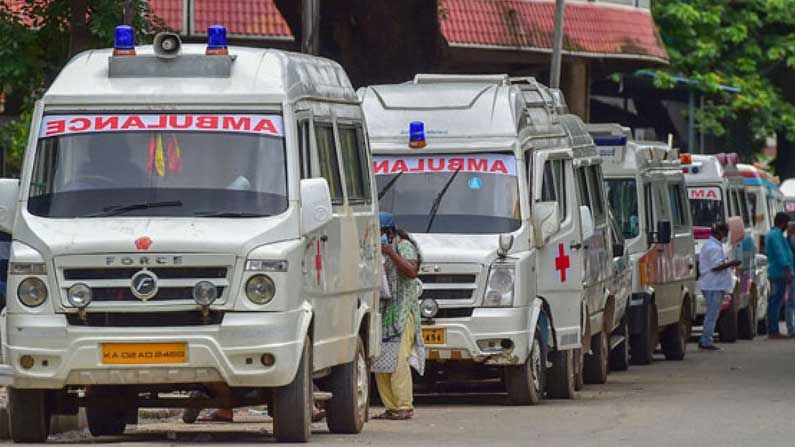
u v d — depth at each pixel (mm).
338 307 35938
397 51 65750
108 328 32531
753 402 47031
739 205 89562
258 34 93062
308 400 33656
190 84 34500
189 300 32406
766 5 135500
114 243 32531
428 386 54094
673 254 71250
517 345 45688
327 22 66062
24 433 34375
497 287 45781
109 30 49125
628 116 131375
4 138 72875
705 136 140250
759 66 139375
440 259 45844
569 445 34000
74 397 34625
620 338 62219
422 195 47656
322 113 36375
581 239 51719
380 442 34625
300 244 33062
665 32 132125
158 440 35375
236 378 32469
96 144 34125
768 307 91438
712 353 76062
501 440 35375
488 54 101500
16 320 32969
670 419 40875
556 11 84125
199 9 92375
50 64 52625
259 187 33594
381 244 41312
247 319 32406
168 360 32406
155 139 34094
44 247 32844
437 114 48656
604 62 113750
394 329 41781
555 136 51438
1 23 51531
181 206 33406
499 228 46969
